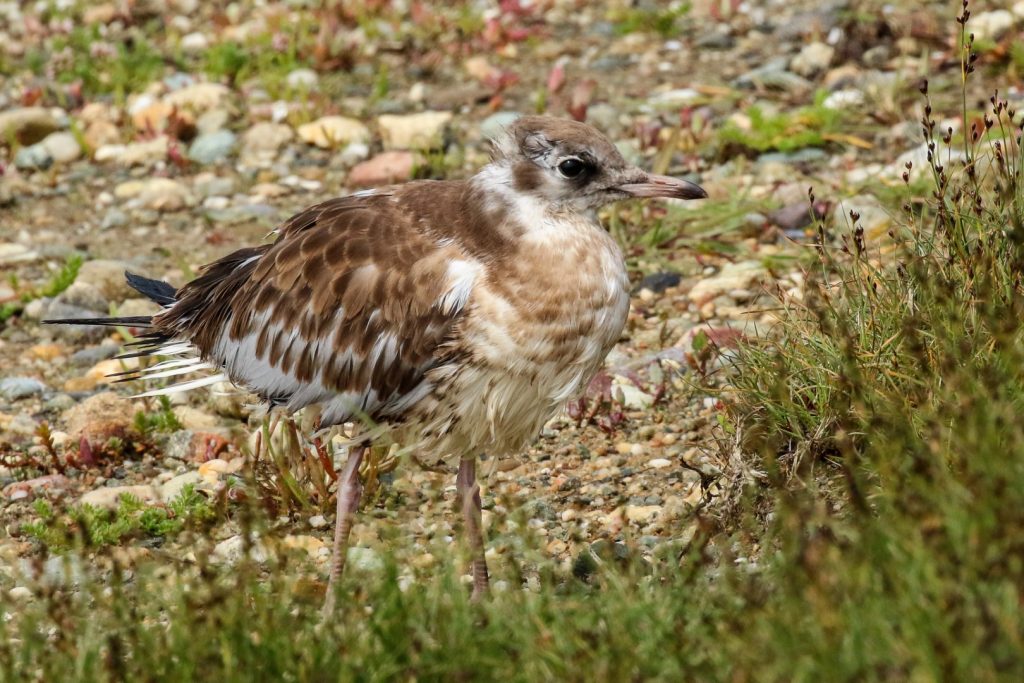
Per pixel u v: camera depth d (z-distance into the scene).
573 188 9.70
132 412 12.95
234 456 12.30
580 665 7.76
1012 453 8.25
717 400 12.45
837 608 7.30
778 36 20.08
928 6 19.78
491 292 9.50
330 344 9.88
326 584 10.17
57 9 22.08
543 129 9.70
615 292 9.75
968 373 9.27
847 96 17.83
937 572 7.42
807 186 15.96
